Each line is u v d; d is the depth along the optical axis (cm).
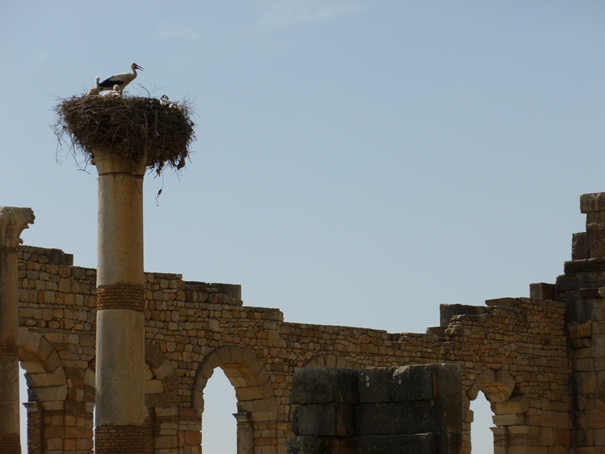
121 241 3275
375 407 3138
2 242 3466
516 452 5328
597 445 5416
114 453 3206
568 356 5531
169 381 4341
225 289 4606
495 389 5319
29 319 4003
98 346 3262
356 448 3133
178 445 4325
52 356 4038
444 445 3050
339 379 3145
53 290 4075
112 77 3397
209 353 4469
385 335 5012
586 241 5528
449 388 3092
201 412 4419
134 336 3266
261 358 4612
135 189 3309
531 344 5416
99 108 3262
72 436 4050
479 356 5231
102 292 3269
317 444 3111
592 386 5453
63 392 4047
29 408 4072
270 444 4600
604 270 5472
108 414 3225
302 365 4728
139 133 3269
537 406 5375
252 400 4641
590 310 5494
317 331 4803
